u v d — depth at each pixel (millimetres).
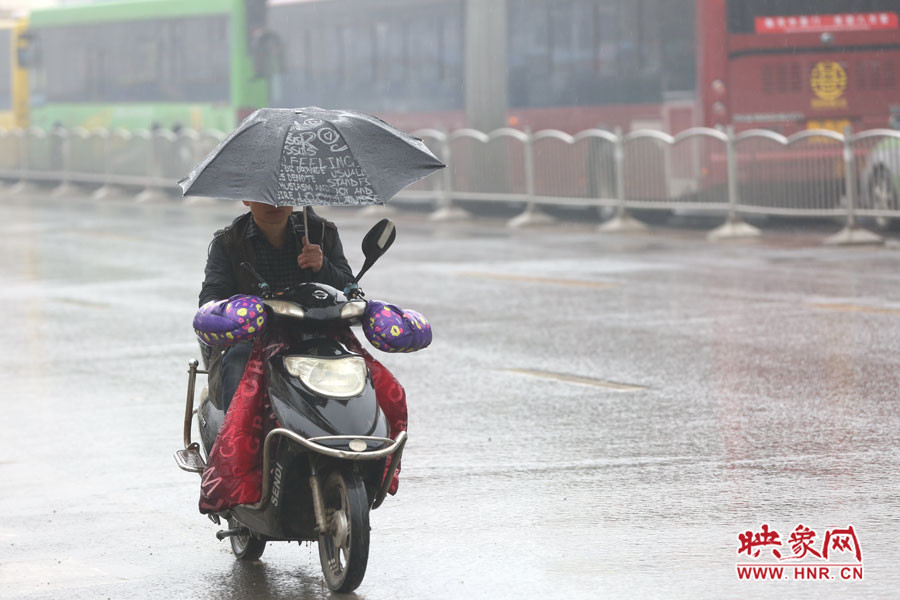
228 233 19375
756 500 22625
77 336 42656
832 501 22406
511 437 27844
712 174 69375
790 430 27609
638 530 21172
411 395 32344
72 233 79875
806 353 35938
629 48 76375
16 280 58031
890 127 71562
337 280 19625
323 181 17922
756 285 49812
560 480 24344
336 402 17969
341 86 95500
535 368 35375
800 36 71312
